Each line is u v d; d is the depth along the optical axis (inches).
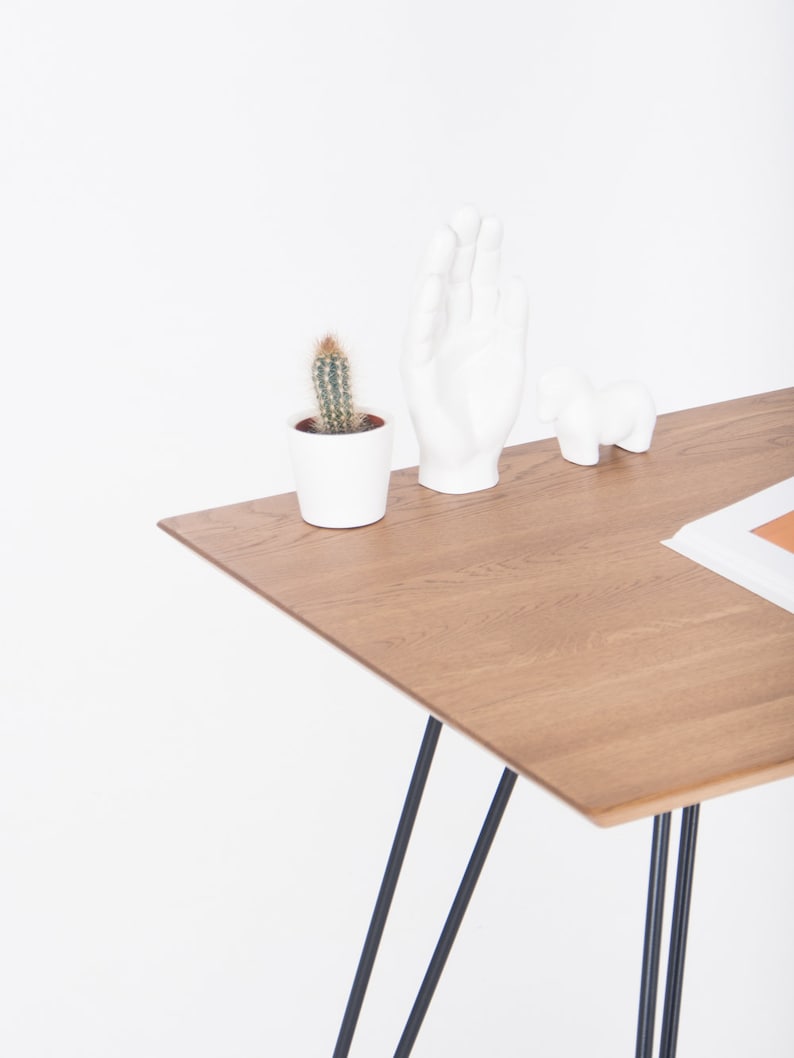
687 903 61.4
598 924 115.3
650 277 112.7
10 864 100.5
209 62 94.4
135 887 104.3
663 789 38.2
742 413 72.3
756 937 120.2
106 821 102.9
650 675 45.3
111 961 104.2
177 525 59.9
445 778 110.4
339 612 50.9
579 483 63.0
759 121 113.7
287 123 97.5
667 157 110.7
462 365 61.0
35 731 99.7
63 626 99.0
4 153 90.6
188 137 95.0
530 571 53.9
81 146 92.3
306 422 59.8
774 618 49.4
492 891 111.8
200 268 97.5
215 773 105.4
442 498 61.7
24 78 90.0
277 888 108.1
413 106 100.8
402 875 110.3
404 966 111.1
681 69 109.5
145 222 95.1
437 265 58.9
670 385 116.4
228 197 97.0
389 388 106.3
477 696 44.2
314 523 59.1
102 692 101.1
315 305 101.7
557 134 106.2
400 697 109.0
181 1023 106.7
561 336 110.7
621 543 56.3
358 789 109.4
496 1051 114.0
